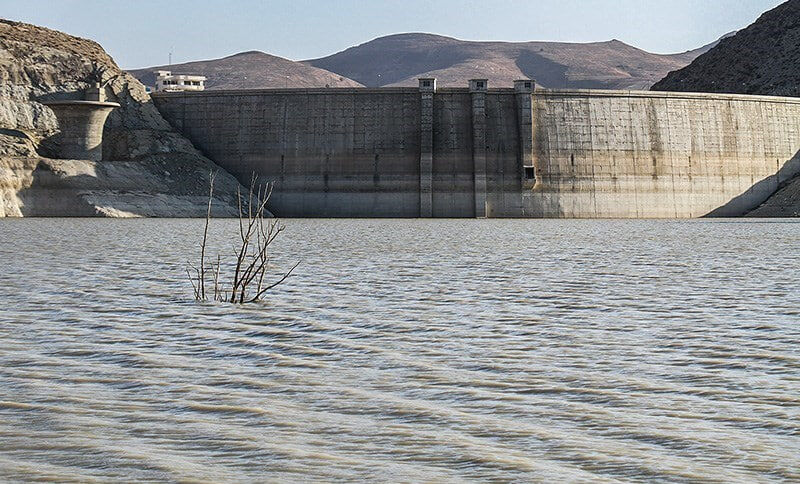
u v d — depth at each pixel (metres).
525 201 167.62
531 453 18.69
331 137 168.38
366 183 167.50
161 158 163.75
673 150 173.62
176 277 51.25
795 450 18.92
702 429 20.36
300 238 96.69
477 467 17.83
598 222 149.75
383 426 20.50
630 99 173.12
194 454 18.48
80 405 21.84
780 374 25.86
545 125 169.88
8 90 158.75
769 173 180.38
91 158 157.88
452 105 168.88
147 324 33.84
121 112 167.50
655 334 32.59
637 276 53.94
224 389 23.67
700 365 27.08
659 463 18.05
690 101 176.00
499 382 24.72
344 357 28.05
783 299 42.62
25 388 23.41
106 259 64.44
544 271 57.25
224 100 171.88
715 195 175.50
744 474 17.48
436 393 23.48
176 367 26.31
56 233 100.38
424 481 17.05
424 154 165.62
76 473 17.25
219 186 164.62
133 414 21.16
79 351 28.36
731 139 177.62
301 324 34.25
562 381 24.91
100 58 176.12
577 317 36.72
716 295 44.25
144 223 130.25
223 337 31.30
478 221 150.88
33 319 34.66
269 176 169.00
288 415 21.28
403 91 168.12
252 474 17.38
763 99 181.62
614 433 20.08
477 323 35.00
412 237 99.69
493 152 168.25
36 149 156.38
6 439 19.19
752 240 95.38
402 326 34.06
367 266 60.38
